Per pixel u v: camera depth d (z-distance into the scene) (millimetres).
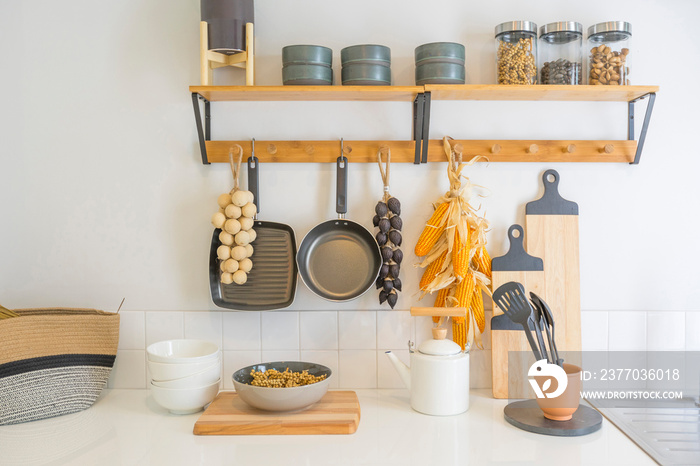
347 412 1687
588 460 1433
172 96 1983
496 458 1445
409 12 1977
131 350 2000
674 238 1990
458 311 1727
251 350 1994
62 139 1990
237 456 1458
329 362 1990
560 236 1962
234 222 1856
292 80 1819
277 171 1986
